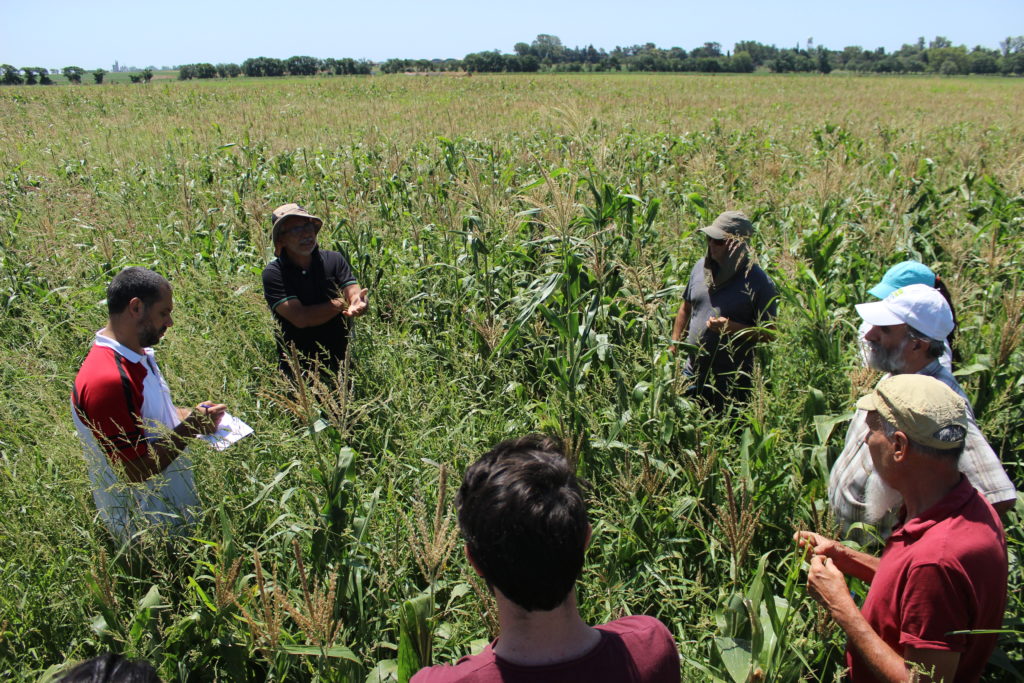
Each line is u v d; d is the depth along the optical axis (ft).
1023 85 205.77
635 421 13.21
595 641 4.99
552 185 16.35
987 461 8.63
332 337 16.83
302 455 11.96
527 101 109.40
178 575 10.00
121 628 9.30
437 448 13.34
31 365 16.56
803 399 13.70
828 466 12.08
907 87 178.29
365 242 24.25
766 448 11.69
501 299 20.12
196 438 10.89
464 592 9.83
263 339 19.24
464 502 5.26
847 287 20.03
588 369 14.96
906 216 25.53
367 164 44.78
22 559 10.48
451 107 100.78
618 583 10.68
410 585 10.48
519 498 4.80
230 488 11.43
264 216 27.07
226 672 9.40
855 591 9.43
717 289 15.26
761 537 11.80
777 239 25.23
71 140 65.77
